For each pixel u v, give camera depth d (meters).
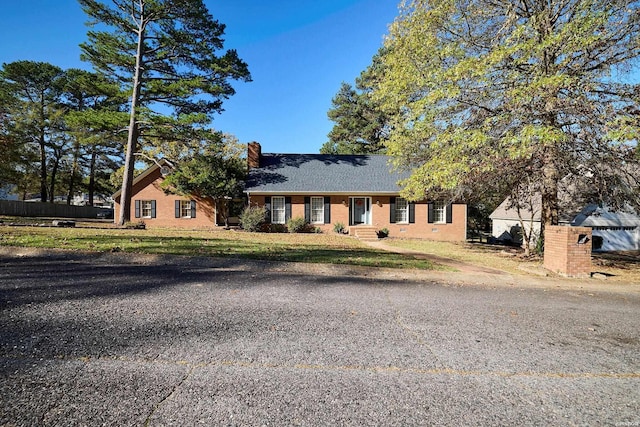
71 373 2.70
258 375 2.79
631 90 9.25
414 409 2.38
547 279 8.19
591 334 4.10
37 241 9.55
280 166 22.88
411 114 11.02
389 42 12.73
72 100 34.94
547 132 8.18
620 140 7.98
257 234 17.66
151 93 18.70
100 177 43.50
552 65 9.20
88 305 4.51
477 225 29.28
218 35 18.98
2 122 25.84
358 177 21.88
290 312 4.56
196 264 7.98
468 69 9.20
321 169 22.66
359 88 34.22
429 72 10.54
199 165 21.02
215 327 3.87
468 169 9.54
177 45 18.23
